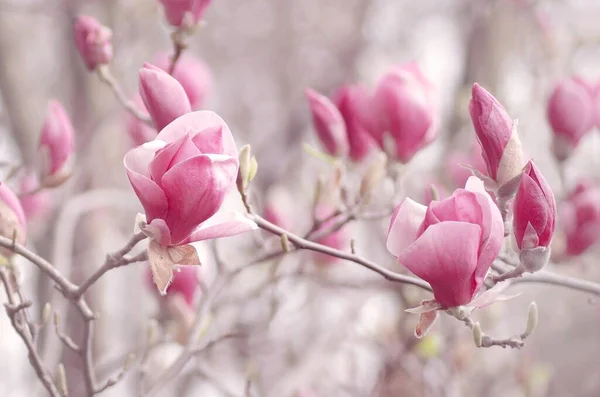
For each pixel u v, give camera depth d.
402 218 1.38
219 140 1.36
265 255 1.67
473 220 1.36
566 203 1.78
